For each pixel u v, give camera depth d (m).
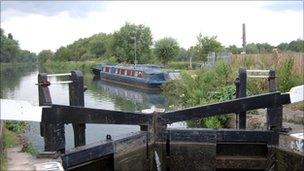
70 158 6.11
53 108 5.89
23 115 5.51
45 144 5.88
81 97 6.44
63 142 6.05
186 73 18.78
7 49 103.38
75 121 6.24
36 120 5.65
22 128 9.03
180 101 17.12
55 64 86.69
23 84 33.38
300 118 8.26
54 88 27.33
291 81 11.45
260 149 7.68
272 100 7.40
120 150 6.96
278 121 7.43
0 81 38.31
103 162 6.82
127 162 7.13
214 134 7.61
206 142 7.63
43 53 118.19
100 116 6.62
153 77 26.09
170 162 7.70
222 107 7.51
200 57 35.69
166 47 43.12
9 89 27.72
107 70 35.50
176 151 7.68
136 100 21.06
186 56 50.44
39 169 5.05
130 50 49.19
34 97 21.86
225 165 7.73
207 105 7.53
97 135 11.52
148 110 7.67
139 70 28.36
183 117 7.59
